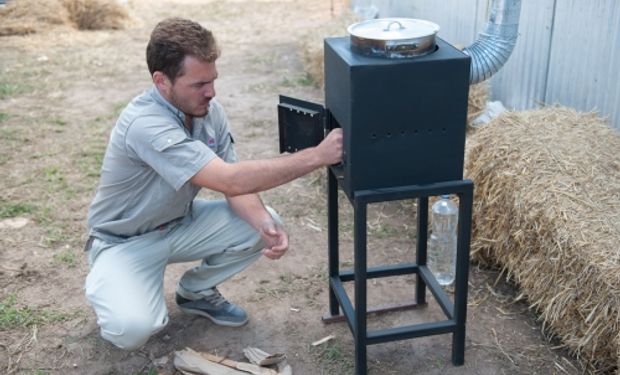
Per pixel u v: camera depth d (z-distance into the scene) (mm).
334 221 3113
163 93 2596
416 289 3365
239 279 3688
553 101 4746
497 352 3045
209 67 2502
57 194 4777
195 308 3287
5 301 3514
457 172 2582
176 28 2469
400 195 2537
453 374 2918
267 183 2531
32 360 3074
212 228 3039
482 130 3656
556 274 2920
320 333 3223
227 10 11742
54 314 3402
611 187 3092
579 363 2928
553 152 3318
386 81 2359
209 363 2955
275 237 2869
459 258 2738
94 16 10469
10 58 8773
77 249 4051
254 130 6027
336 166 2805
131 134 2588
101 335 3018
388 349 3086
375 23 2604
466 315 3057
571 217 2891
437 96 2430
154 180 2758
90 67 8336
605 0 4055
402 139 2471
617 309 2588
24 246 4078
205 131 2824
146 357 3080
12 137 5859
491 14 3525
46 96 7125
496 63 3547
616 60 4016
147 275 2861
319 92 7105
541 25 4770
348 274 3232
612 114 4113
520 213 3131
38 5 10312
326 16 10953
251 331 3250
